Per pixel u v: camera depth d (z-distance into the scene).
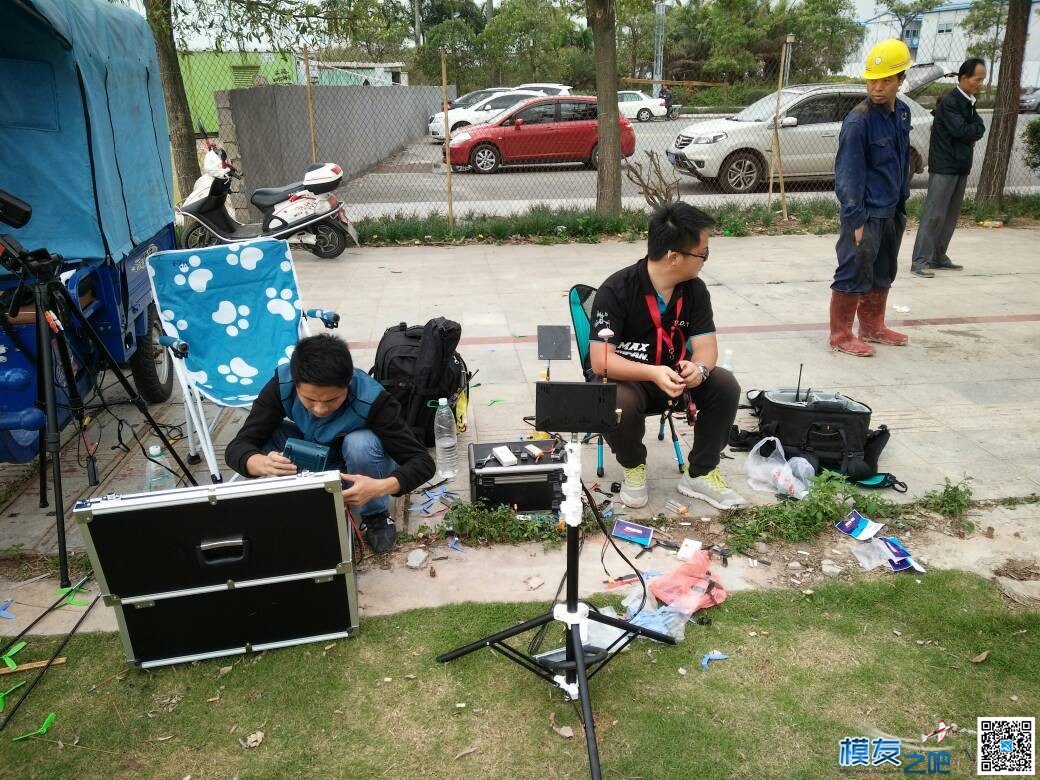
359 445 2.75
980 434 4.05
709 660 2.53
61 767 2.15
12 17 3.56
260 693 2.40
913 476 3.63
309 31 9.23
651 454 3.95
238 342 3.94
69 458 3.96
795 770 2.12
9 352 3.29
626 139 14.29
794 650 2.57
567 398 2.13
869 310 5.37
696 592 2.81
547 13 30.34
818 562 3.04
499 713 2.32
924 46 33.84
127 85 4.61
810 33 34.38
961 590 2.84
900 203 4.96
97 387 4.04
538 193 12.75
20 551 3.13
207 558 2.36
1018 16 9.09
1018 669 2.47
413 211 10.63
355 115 16.36
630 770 2.12
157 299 3.85
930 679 2.44
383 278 7.53
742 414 4.31
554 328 3.45
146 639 2.44
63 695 2.41
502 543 3.18
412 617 2.74
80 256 3.88
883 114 4.73
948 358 5.14
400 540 3.19
